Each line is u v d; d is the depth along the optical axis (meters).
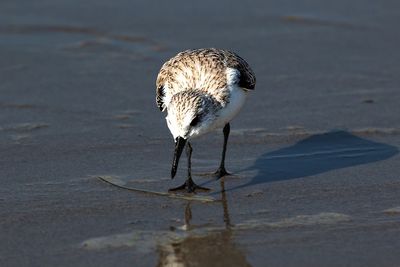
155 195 14.39
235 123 17.80
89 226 13.17
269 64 21.39
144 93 19.61
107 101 19.11
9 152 16.23
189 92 14.18
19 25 23.94
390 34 23.34
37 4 25.67
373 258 12.06
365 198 14.24
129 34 23.36
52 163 15.76
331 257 12.11
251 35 23.36
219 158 16.12
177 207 13.94
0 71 20.89
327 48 22.48
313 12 25.05
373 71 20.89
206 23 24.23
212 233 12.91
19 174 15.25
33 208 13.80
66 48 22.55
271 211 13.77
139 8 25.42
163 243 12.59
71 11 25.08
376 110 18.47
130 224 13.26
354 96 19.31
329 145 16.69
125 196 14.32
